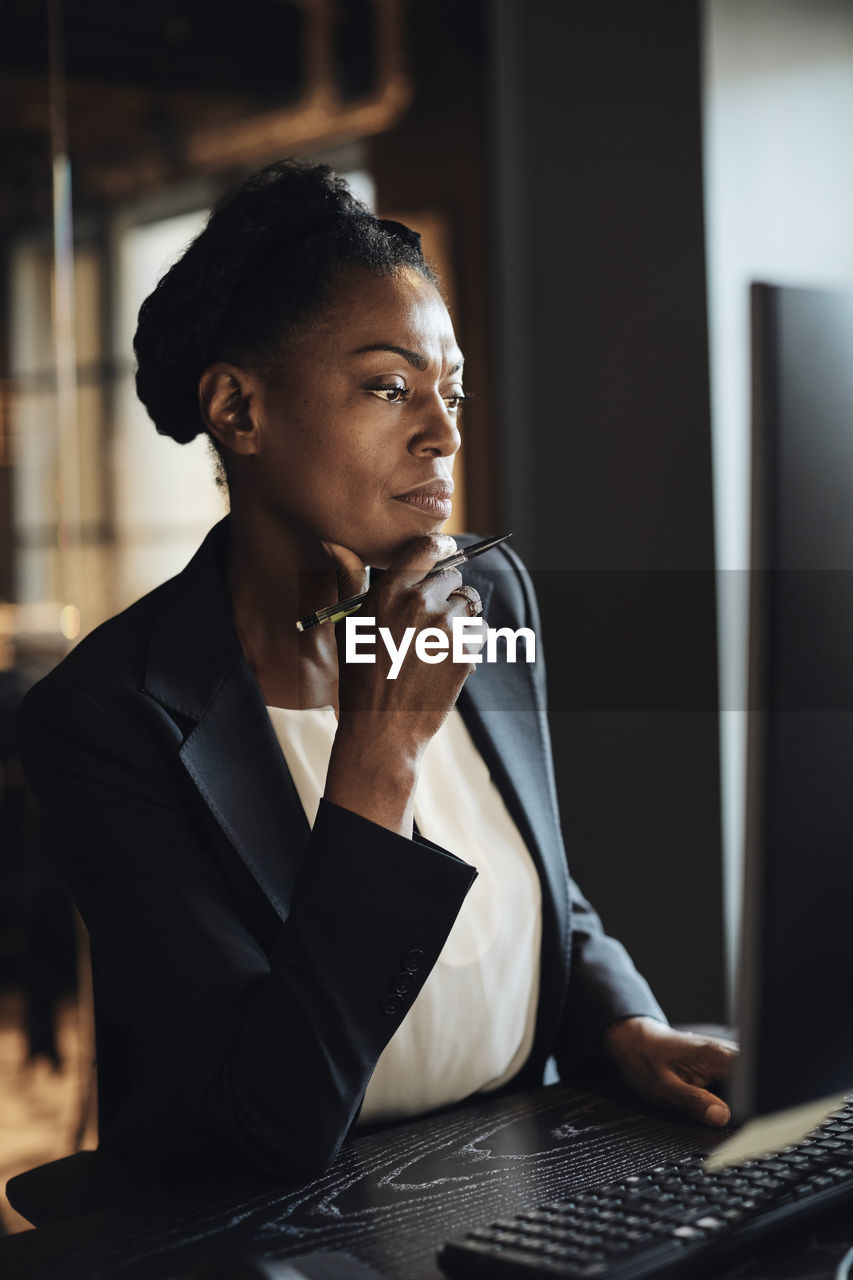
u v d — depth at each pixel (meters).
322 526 0.94
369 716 0.87
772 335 0.63
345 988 0.83
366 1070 0.84
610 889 3.01
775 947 0.65
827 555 0.65
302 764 1.02
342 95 2.93
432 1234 0.74
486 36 3.10
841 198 2.95
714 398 2.77
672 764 2.88
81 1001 2.65
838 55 2.94
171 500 2.72
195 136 2.77
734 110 2.77
